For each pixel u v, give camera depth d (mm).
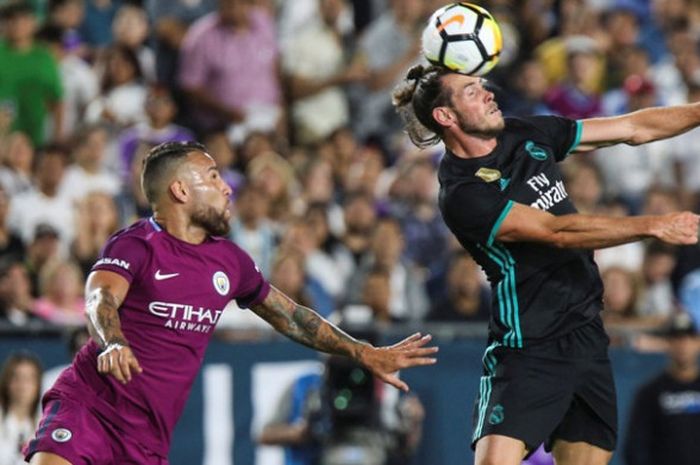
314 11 53844
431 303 42250
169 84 50531
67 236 42438
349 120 52125
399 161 49344
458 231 22344
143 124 47125
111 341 20703
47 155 42500
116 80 48812
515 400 22422
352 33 55812
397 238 41906
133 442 22562
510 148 22438
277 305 23531
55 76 47812
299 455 35094
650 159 49438
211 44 49875
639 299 41406
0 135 46750
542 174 22297
